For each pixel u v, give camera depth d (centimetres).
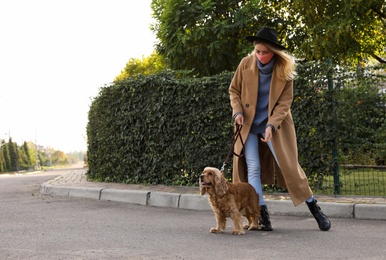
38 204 973
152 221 729
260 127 609
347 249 500
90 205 944
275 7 2030
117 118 1229
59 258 481
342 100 890
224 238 569
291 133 606
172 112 1088
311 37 1792
